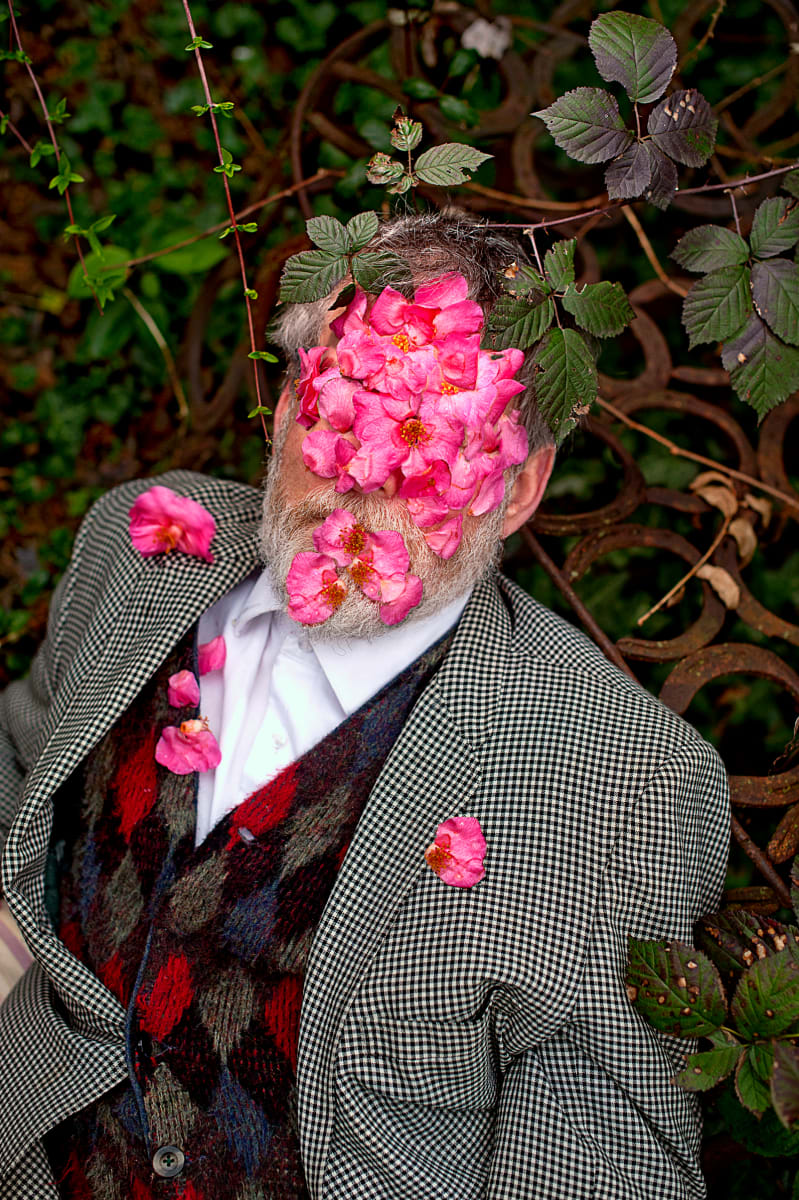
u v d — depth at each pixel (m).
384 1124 1.06
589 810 1.08
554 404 1.00
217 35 2.03
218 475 1.97
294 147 1.62
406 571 1.06
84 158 2.09
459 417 1.00
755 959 1.08
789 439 1.82
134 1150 1.10
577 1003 1.05
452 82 1.75
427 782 1.10
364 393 0.99
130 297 1.86
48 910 1.24
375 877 1.08
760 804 1.33
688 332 1.05
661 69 0.99
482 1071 1.10
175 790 1.18
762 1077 0.96
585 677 1.17
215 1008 1.11
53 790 1.17
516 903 1.06
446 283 1.01
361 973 1.07
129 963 1.14
